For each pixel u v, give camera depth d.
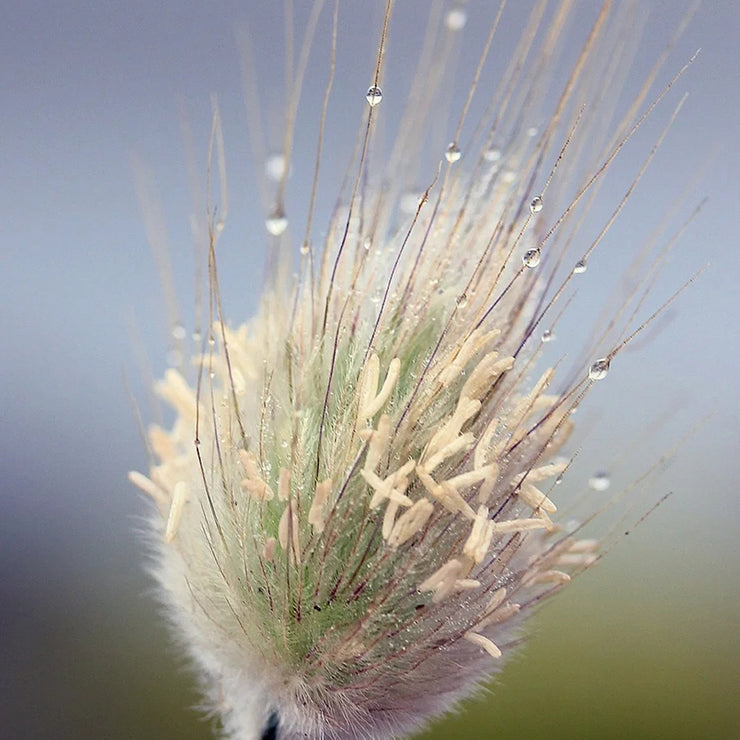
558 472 0.11
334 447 0.11
